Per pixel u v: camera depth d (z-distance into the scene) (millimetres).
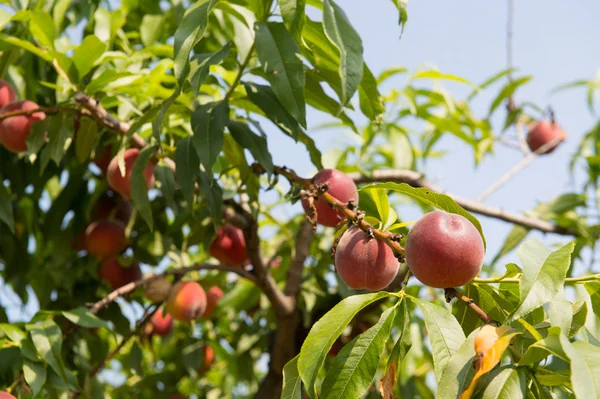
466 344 1619
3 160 2271
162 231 2342
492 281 1726
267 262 2350
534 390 1628
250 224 2141
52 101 2287
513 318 1612
